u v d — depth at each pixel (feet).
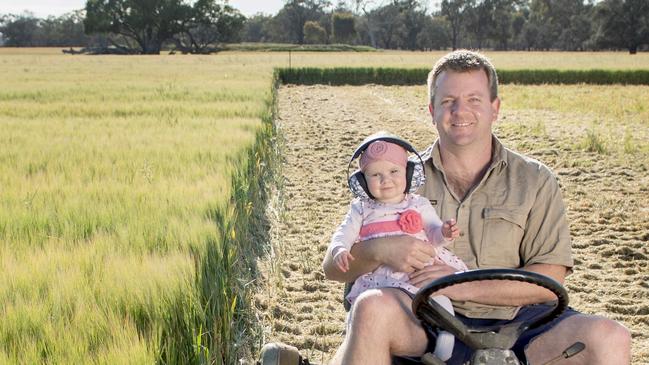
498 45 466.29
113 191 24.98
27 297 14.46
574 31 441.68
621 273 23.39
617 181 37.68
